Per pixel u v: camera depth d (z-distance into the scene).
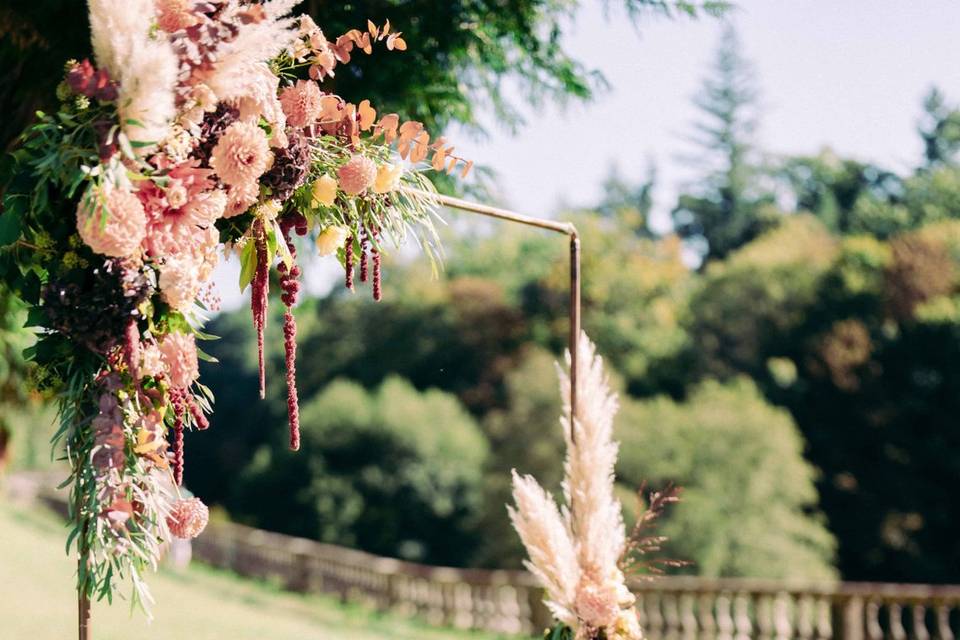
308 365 33.81
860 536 26.59
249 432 35.06
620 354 32.06
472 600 14.41
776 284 30.84
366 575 16.55
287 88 2.83
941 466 26.00
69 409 2.46
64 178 2.37
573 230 3.58
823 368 28.19
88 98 2.44
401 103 4.86
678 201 47.12
